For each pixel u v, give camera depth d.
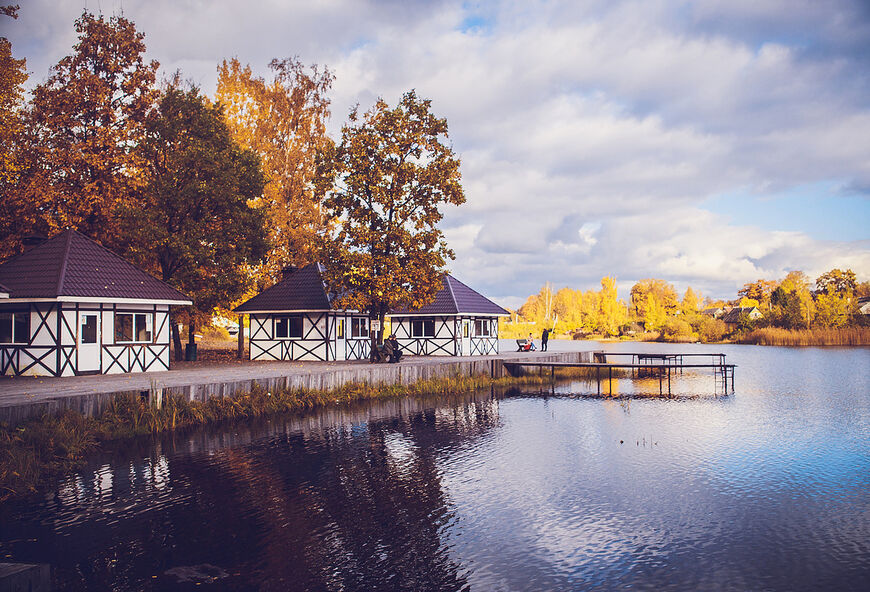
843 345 83.69
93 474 15.42
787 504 13.84
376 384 30.17
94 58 35.19
